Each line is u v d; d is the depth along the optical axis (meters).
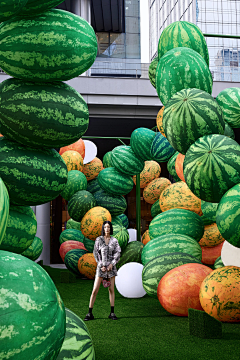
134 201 13.70
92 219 7.44
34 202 2.90
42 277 1.33
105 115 11.02
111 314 4.67
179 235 5.33
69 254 8.66
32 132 2.70
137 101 10.94
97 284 4.66
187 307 4.45
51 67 2.63
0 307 1.14
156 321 4.49
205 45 4.49
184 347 3.47
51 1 2.50
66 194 8.02
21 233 2.95
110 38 19.58
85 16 12.80
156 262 5.04
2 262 1.26
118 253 4.74
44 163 2.87
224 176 3.54
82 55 2.68
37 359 1.20
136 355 3.28
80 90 10.74
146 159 7.46
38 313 1.22
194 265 4.66
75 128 2.84
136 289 5.99
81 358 1.78
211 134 3.81
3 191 1.15
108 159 9.41
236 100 4.92
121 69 12.95
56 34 2.57
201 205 5.86
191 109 3.76
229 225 3.42
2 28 2.63
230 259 4.83
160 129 6.64
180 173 5.21
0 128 2.80
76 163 8.15
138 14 19.11
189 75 4.05
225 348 3.42
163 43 4.50
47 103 2.71
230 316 4.03
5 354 1.11
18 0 1.98
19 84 2.76
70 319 1.92
